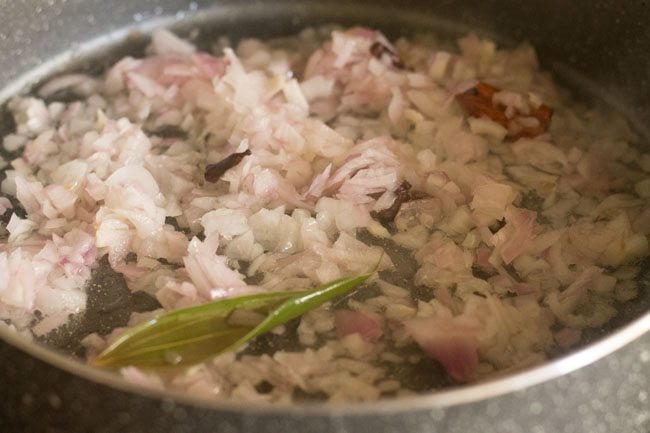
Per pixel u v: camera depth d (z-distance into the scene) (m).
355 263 0.37
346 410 0.28
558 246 0.37
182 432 0.30
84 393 0.30
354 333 0.34
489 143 0.41
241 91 0.42
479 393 0.29
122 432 0.30
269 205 0.38
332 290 0.35
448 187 0.39
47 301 0.35
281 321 0.34
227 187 0.39
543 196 0.39
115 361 0.33
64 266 0.36
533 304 0.35
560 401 0.30
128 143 0.40
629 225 0.38
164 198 0.38
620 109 0.44
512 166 0.40
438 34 0.47
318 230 0.37
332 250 0.37
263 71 0.44
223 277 0.35
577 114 0.43
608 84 0.44
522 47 0.46
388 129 0.42
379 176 0.39
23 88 0.45
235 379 0.33
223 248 0.37
